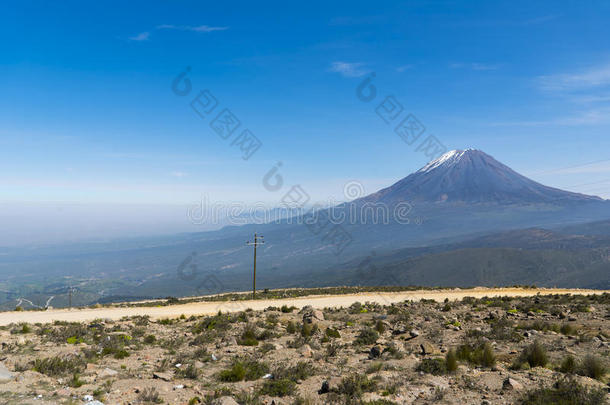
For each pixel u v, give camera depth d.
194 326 30.81
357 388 12.80
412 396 12.52
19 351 19.77
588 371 14.05
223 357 19.47
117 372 15.88
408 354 19.03
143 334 27.41
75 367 16.00
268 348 21.31
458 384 13.55
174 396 12.79
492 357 16.25
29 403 11.35
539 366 15.41
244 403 12.05
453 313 35.91
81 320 35.72
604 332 21.58
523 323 27.02
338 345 21.98
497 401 11.63
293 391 13.34
